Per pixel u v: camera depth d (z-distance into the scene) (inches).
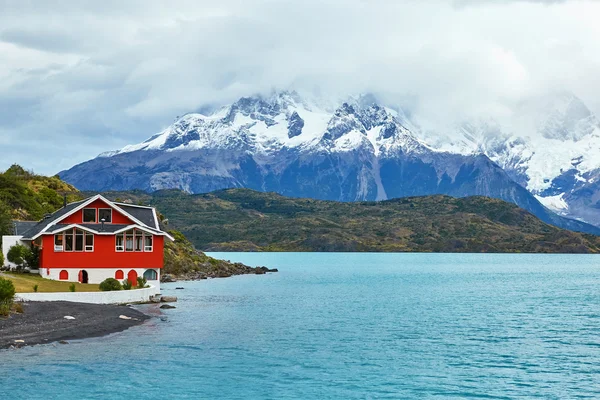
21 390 1846.7
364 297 4768.7
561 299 4751.5
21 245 4224.9
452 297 4862.2
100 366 2121.1
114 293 3582.7
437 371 2187.5
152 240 4185.5
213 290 5113.2
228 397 1856.5
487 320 3447.3
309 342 2664.9
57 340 2427.4
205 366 2185.0
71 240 4065.0
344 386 1989.4
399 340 2753.4
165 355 2319.1
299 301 4350.4
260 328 3004.4
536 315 3705.7
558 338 2844.5
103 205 4143.7
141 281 4035.4
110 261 4094.5
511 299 4729.3
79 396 1818.4
